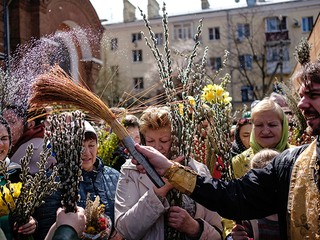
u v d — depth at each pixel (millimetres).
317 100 1781
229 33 33594
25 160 2059
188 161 2418
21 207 2061
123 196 2494
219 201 1978
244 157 3295
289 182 1883
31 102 2117
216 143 2553
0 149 2572
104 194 2934
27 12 12305
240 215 1985
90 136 2943
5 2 11547
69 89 2064
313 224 1763
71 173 2008
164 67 2447
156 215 2283
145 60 31219
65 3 13594
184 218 2314
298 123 4145
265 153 2625
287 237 1893
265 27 34031
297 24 34250
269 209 1995
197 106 2467
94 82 11984
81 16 14141
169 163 2043
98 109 2064
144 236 2404
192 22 35938
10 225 2068
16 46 11500
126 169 2564
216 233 2438
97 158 3121
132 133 4059
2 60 8336
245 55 33719
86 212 2248
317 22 8273
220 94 2621
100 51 12422
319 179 1787
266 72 32438
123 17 35938
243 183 2010
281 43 33062
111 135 4328
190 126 2436
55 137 2033
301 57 3516
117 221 2416
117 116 2273
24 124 3244
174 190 2373
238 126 4254
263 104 3254
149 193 2297
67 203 2006
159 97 2480
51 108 2297
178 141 2406
